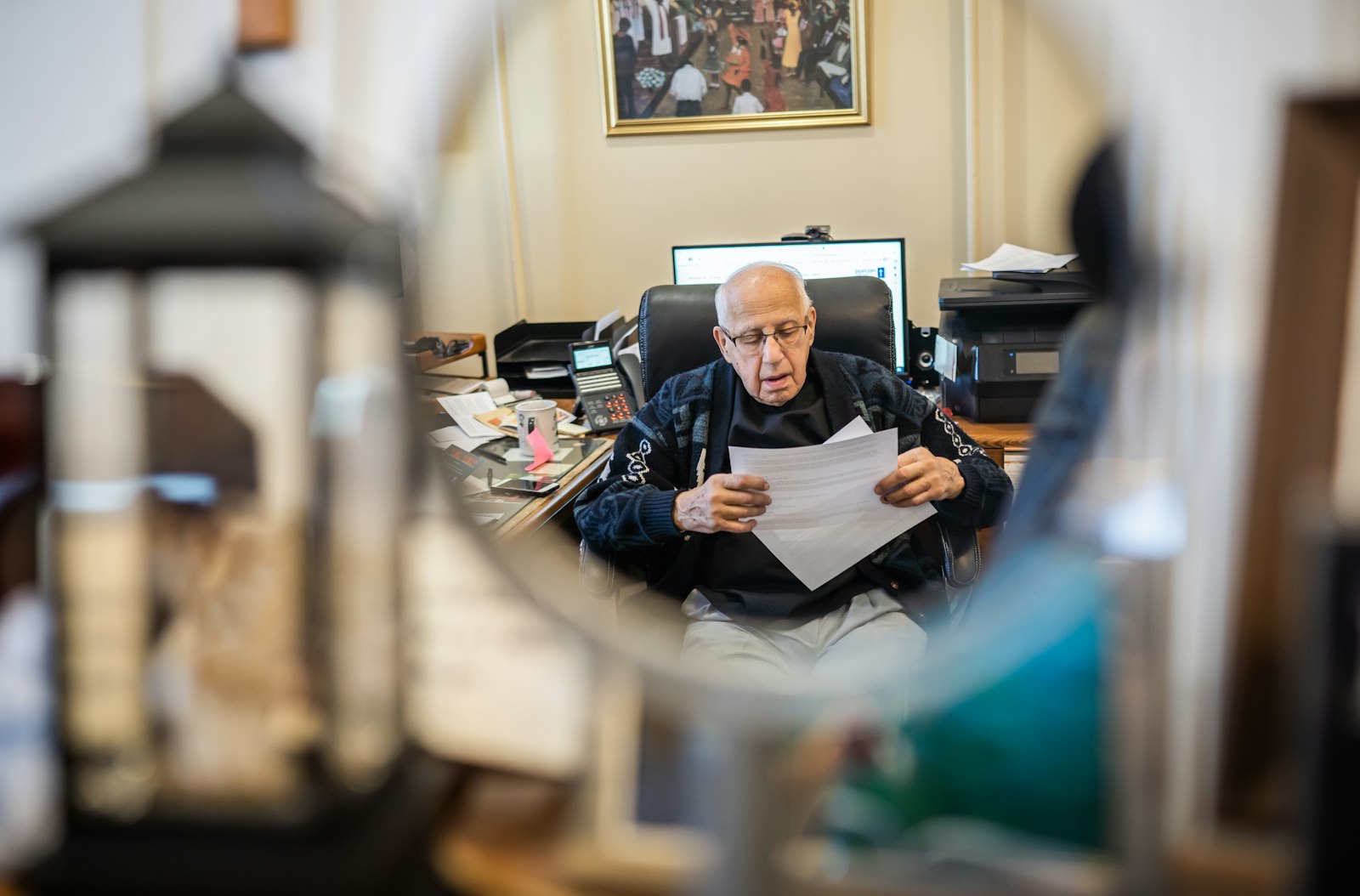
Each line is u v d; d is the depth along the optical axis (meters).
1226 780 0.65
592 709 0.74
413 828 0.68
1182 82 0.74
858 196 3.09
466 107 0.89
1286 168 0.63
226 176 0.70
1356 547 0.55
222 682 0.71
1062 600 0.72
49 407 0.80
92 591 0.74
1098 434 0.75
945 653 0.73
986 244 3.00
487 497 1.82
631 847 0.68
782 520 1.64
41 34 0.91
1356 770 0.56
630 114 3.13
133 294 0.81
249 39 0.88
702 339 1.99
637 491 1.78
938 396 2.50
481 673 0.76
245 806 0.66
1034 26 0.82
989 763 0.66
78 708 0.71
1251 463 0.65
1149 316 0.74
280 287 0.78
